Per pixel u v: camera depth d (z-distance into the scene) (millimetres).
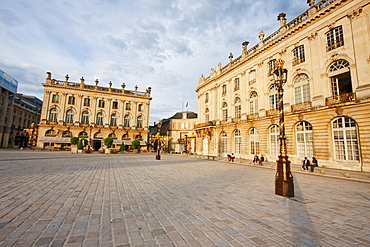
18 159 17172
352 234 3920
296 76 20000
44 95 41344
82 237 3418
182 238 3531
